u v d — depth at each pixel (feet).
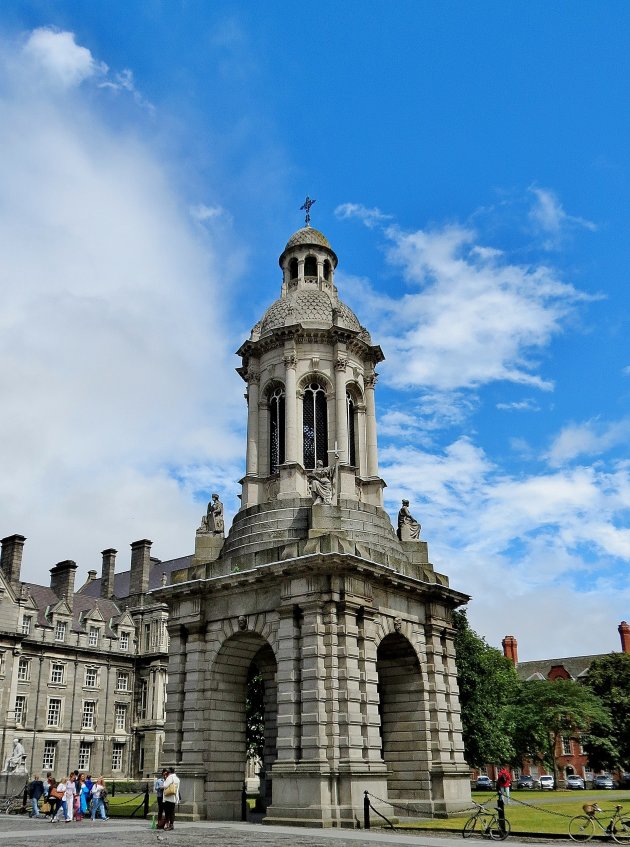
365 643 126.62
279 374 161.99
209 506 158.51
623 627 472.85
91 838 98.02
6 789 181.37
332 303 169.68
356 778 114.62
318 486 139.33
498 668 294.25
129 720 347.77
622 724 330.54
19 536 319.06
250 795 253.65
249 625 134.92
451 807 133.49
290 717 120.47
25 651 311.88
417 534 159.53
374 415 167.94
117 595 395.55
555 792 262.67
